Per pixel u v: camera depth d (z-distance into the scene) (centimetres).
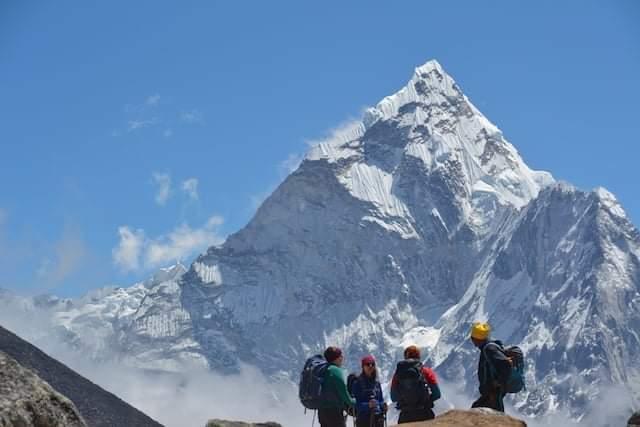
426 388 3350
